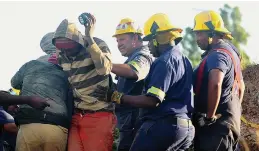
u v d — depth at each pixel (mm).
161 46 6855
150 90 6453
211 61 6863
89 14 6340
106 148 6578
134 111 7543
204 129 6957
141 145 6570
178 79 6609
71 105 6719
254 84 9656
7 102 6570
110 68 6547
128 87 7496
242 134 8461
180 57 6738
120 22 8047
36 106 6461
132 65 6980
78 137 6617
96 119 6590
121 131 7633
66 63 6695
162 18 6898
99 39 6688
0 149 7270
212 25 7172
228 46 7109
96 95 6586
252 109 9266
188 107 6645
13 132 7438
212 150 6883
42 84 6668
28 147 6555
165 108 6535
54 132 6547
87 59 6562
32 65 6898
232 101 7012
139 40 8016
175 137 6480
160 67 6543
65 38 6523
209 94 6742
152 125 6535
